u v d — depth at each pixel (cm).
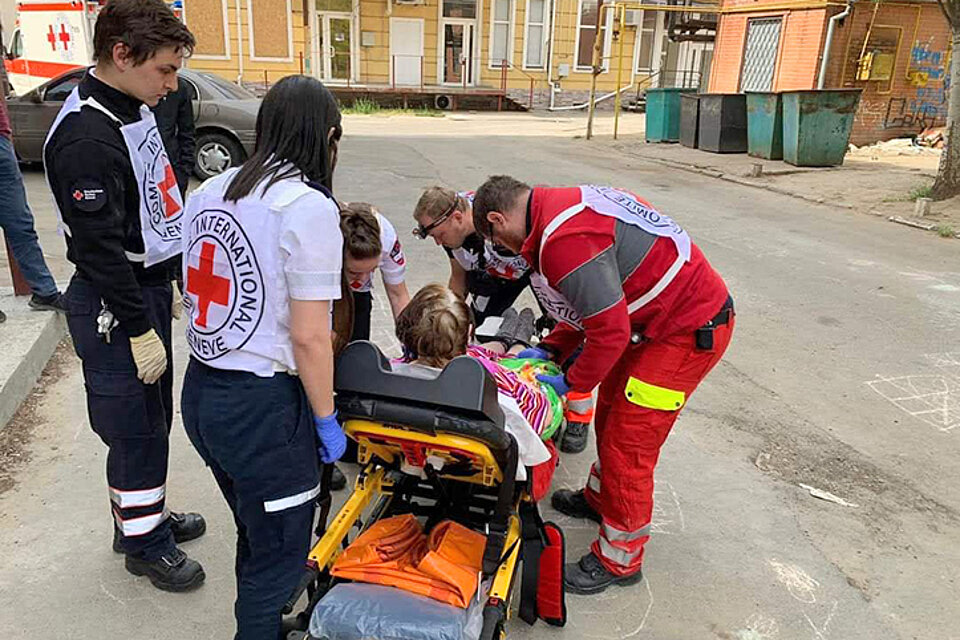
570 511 320
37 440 351
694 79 2711
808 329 534
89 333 228
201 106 952
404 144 1489
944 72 1531
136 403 237
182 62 216
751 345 503
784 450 376
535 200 229
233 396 188
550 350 288
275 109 182
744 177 1172
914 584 284
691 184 1138
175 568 262
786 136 1278
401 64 2548
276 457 192
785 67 1538
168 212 243
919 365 478
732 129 1416
